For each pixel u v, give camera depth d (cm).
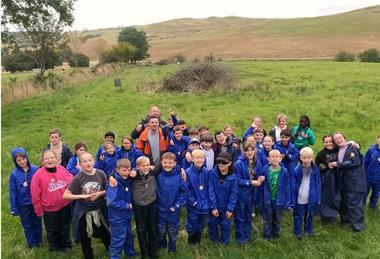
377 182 514
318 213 507
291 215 521
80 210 406
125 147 513
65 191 401
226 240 449
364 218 502
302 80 1786
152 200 411
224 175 430
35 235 461
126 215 403
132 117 1173
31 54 2225
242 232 454
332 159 486
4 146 907
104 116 1220
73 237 418
